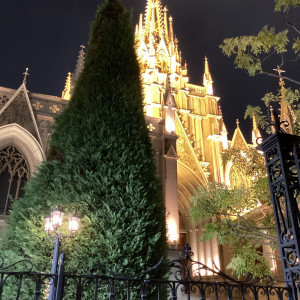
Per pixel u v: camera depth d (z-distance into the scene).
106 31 10.55
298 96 13.98
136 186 8.14
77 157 8.30
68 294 6.74
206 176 31.97
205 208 15.95
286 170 5.27
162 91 35.97
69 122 9.16
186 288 4.89
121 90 9.61
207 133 35.56
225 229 16.06
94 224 7.63
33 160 18.92
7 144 19.09
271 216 15.94
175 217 21.27
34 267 7.46
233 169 32.69
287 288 4.74
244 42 12.79
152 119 24.66
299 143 5.60
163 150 23.56
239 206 15.99
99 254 7.15
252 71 13.16
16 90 20.55
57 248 7.23
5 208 17.66
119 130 8.88
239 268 15.52
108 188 8.07
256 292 5.02
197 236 29.48
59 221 7.24
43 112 20.39
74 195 7.89
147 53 39.22
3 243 8.34
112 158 8.45
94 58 10.24
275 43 12.39
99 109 9.02
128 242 7.46
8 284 7.30
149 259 7.55
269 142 5.74
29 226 8.02
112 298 4.53
